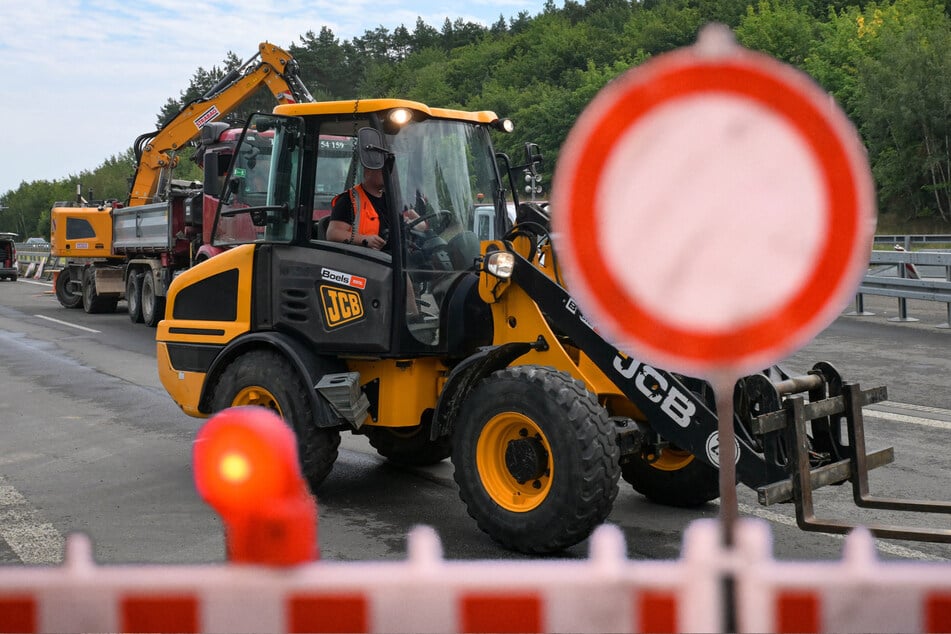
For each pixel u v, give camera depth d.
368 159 5.44
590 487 4.75
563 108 101.06
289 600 1.92
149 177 20.72
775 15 103.38
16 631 1.99
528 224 5.55
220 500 1.88
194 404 6.69
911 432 7.82
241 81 20.27
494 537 5.09
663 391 4.92
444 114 5.93
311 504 1.95
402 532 5.55
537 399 4.86
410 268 5.67
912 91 74.00
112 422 8.91
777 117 1.58
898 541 5.17
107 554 5.15
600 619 1.88
